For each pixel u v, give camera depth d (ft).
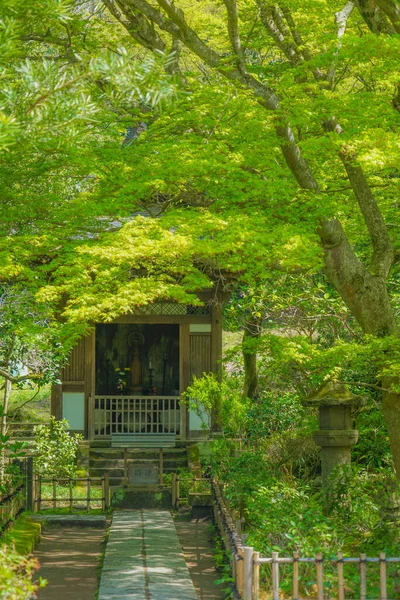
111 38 47.50
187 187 43.09
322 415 45.44
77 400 73.82
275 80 41.91
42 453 62.49
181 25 37.70
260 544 33.32
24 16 22.24
